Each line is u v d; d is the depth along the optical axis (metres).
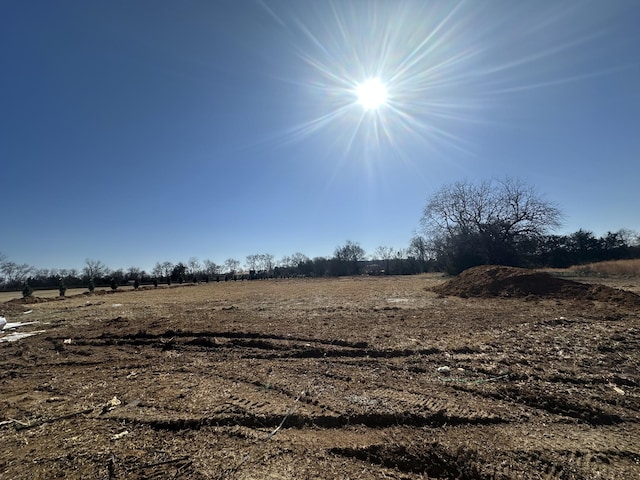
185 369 5.59
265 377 5.05
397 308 10.97
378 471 2.83
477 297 13.20
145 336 8.17
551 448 3.05
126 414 3.92
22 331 9.64
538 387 4.31
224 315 10.91
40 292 33.06
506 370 4.93
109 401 4.34
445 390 4.37
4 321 10.31
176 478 2.72
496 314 9.07
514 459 2.91
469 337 6.77
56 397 4.59
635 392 4.12
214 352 6.64
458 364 5.30
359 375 5.04
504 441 3.18
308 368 5.44
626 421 3.52
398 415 3.69
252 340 7.25
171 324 9.35
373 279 35.50
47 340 8.32
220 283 41.94
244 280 50.41
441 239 34.00
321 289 22.08
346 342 6.77
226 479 2.70
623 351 5.52
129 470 2.85
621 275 20.98
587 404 3.81
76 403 4.34
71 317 11.95
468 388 4.39
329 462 2.94
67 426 3.70
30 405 4.35
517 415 3.68
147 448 3.20
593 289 11.02
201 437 3.38
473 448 3.06
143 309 13.66
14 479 2.79
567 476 2.69
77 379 5.36
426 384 4.59
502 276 14.07
